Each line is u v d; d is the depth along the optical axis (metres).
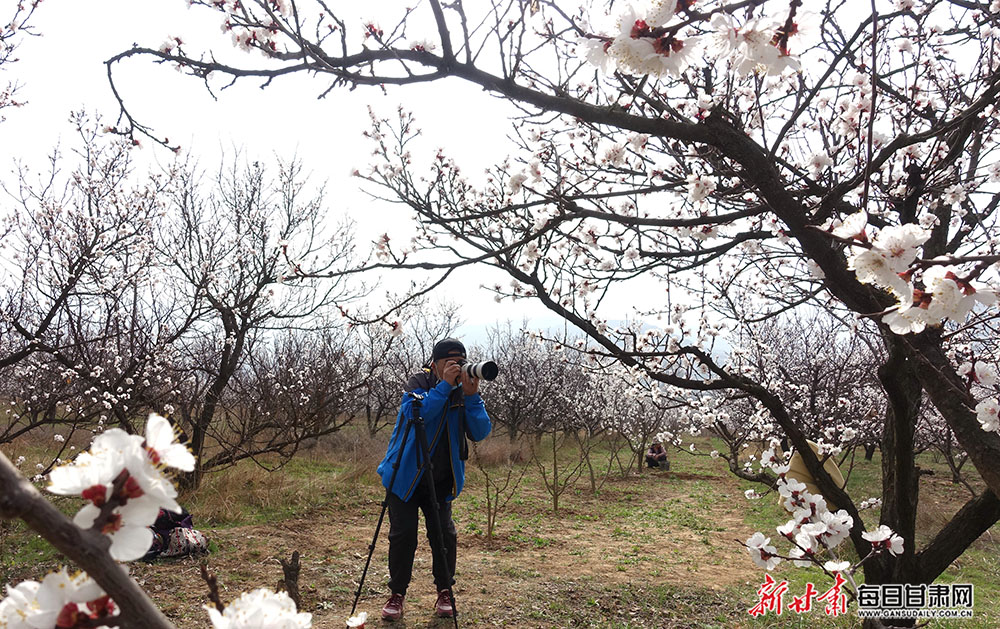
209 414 8.30
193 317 8.22
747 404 8.35
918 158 3.33
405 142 3.80
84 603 0.69
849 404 7.55
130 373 7.49
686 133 2.35
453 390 4.18
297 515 7.42
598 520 8.82
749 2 1.57
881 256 1.41
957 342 4.04
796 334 11.91
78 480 0.65
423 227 4.05
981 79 3.09
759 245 4.04
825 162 3.53
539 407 15.84
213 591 0.86
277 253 8.49
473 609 4.69
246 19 2.45
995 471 1.85
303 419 8.51
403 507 4.23
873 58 1.60
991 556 7.04
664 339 5.29
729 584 5.91
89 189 7.60
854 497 9.51
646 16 1.59
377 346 13.94
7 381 9.82
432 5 2.16
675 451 18.34
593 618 4.77
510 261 3.64
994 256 1.33
